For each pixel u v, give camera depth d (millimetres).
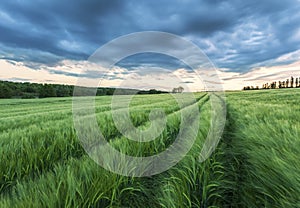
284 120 4285
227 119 6852
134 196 2461
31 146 3812
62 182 2145
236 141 3580
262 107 8125
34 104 35094
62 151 3879
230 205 2229
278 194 1812
